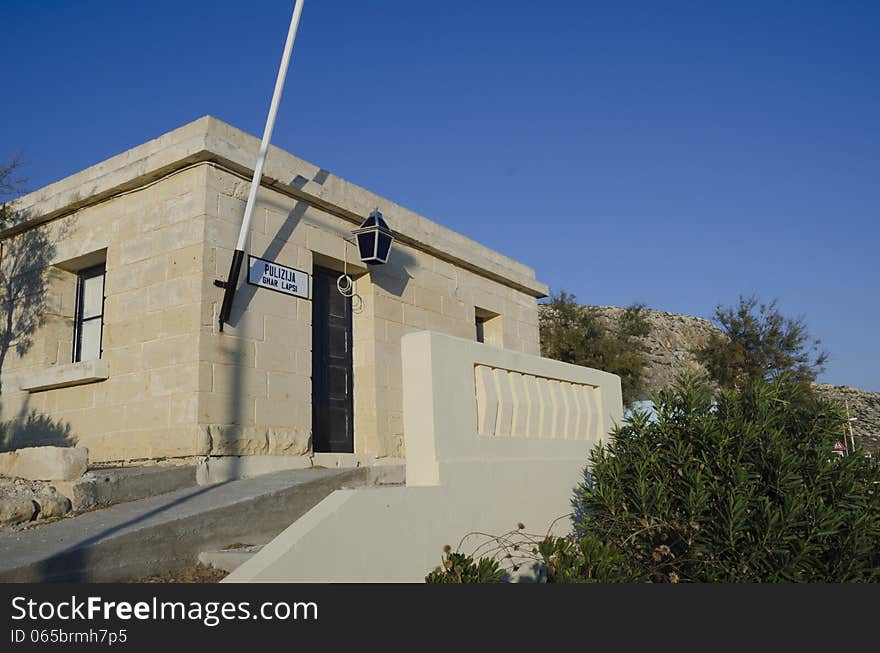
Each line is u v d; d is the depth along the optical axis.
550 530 6.64
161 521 5.29
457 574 4.89
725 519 5.03
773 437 5.34
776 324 32.31
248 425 7.93
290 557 4.21
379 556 4.79
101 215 9.02
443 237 11.87
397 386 10.25
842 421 5.64
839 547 5.04
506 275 13.11
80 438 8.49
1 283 10.12
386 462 9.77
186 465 7.19
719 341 33.28
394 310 10.46
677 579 5.00
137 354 8.12
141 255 8.39
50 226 9.62
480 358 6.34
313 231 9.30
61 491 5.89
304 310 8.95
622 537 5.45
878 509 5.25
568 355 26.30
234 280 7.82
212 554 5.36
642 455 5.69
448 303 11.66
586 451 7.50
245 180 8.47
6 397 9.45
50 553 4.53
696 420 5.68
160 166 8.22
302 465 8.44
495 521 6.00
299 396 8.64
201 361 7.56
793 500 5.00
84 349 9.43
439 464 5.57
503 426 6.48
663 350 36.00
